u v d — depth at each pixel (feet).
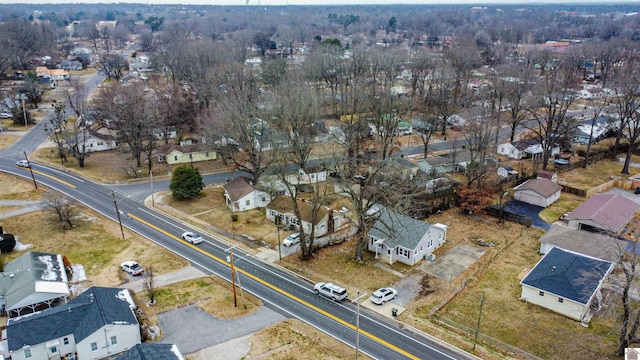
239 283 144.56
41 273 151.23
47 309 134.51
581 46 634.84
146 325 134.62
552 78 351.67
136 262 168.55
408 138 332.60
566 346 125.39
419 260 170.91
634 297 143.95
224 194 236.84
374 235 175.52
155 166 277.23
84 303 132.05
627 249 175.01
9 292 142.41
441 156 278.87
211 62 392.06
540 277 146.10
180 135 323.37
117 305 133.28
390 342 127.54
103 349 122.83
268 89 382.01
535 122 350.02
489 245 182.91
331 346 125.90
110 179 254.68
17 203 220.02
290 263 170.19
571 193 238.27
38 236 189.16
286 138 229.25
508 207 220.23
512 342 127.24
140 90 332.60
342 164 208.33
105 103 324.60
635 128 259.19
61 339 122.31
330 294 147.74
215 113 267.18
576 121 305.73
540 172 249.34
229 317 138.92
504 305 144.25
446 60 493.36
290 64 497.87
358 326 123.13
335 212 199.93
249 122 241.55
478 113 304.30
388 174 191.31
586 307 135.74
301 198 220.23
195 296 149.59
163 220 206.39
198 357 121.90
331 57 434.30
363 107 289.53
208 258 174.29
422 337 129.49
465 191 212.23
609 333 123.13
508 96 338.54
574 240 170.40
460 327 133.59
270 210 206.80
